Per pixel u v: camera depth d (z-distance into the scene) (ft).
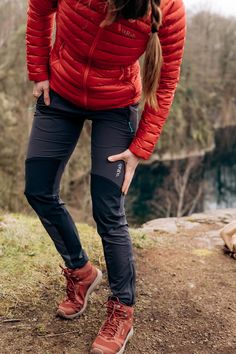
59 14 6.12
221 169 114.11
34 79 6.83
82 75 6.23
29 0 6.63
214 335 7.65
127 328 6.98
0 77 57.00
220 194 99.50
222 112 149.07
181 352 7.14
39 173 6.79
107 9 5.57
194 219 14.37
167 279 9.59
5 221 12.21
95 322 7.68
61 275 9.13
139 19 5.76
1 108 55.06
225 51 146.61
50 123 6.73
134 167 6.64
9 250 10.09
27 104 55.93
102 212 6.61
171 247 11.56
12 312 7.85
